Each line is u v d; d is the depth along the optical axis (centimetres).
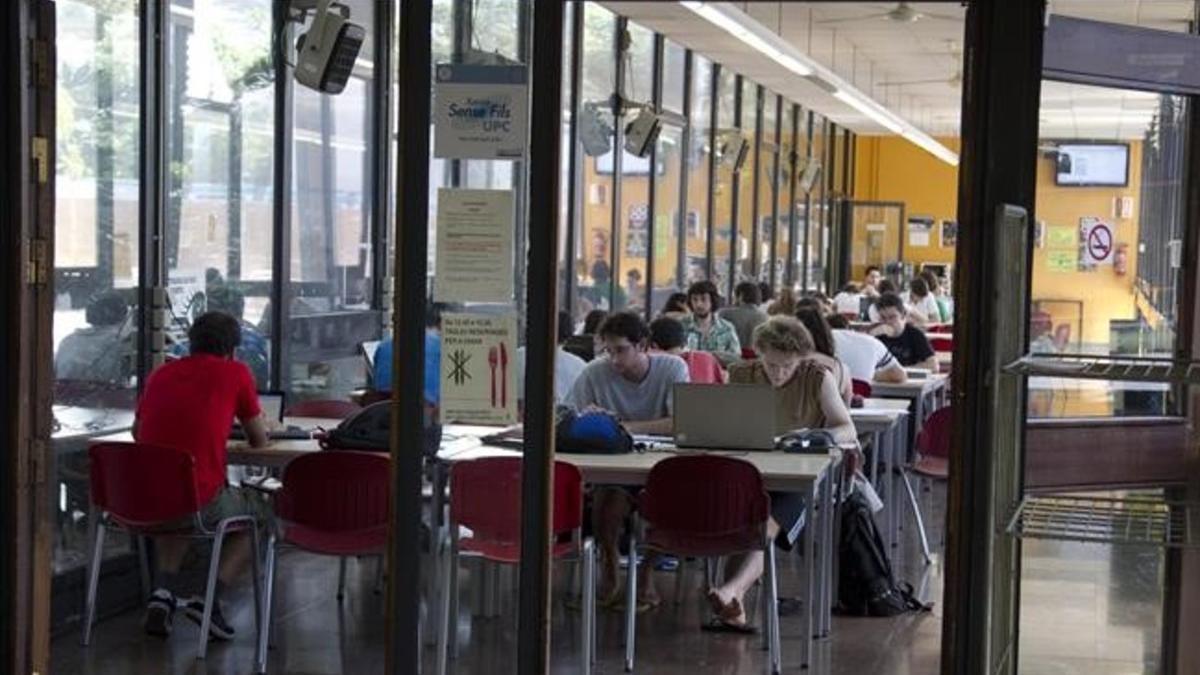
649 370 613
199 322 542
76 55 536
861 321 1360
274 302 696
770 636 511
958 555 312
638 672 511
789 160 1650
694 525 500
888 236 2112
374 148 798
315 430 581
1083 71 386
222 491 527
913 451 798
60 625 539
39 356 389
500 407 390
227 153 651
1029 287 337
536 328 352
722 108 1348
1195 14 409
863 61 1438
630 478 507
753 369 597
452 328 391
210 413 522
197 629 554
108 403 569
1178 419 405
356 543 503
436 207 386
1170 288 405
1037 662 454
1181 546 306
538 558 358
